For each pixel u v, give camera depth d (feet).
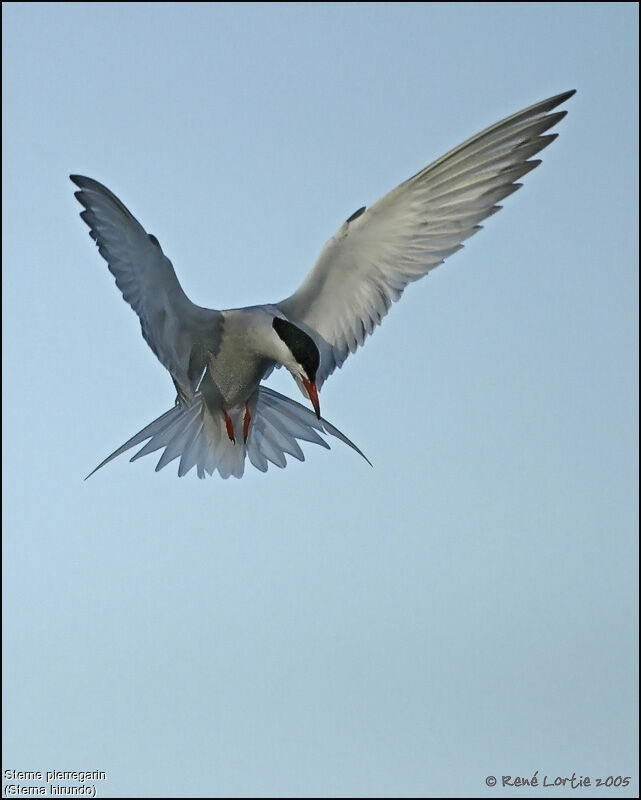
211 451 40.24
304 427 41.09
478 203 36.09
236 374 37.70
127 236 31.99
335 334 37.81
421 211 36.22
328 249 36.91
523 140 35.96
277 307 37.55
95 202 31.17
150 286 33.04
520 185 36.06
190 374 37.37
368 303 37.24
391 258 36.73
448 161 35.76
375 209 36.22
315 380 36.14
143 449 40.04
